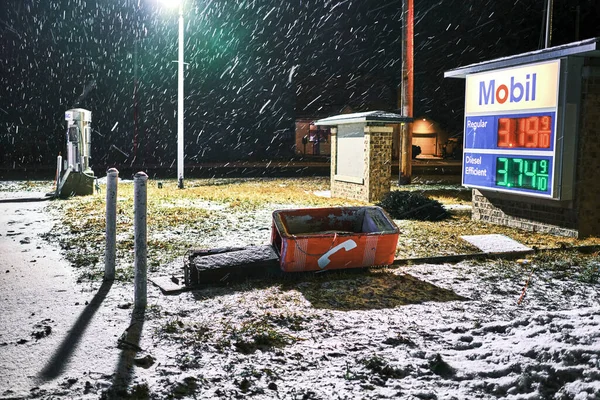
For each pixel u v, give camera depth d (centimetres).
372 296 703
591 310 571
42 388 439
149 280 777
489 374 447
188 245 1030
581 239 1095
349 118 1811
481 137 1306
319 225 865
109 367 480
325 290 725
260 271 777
